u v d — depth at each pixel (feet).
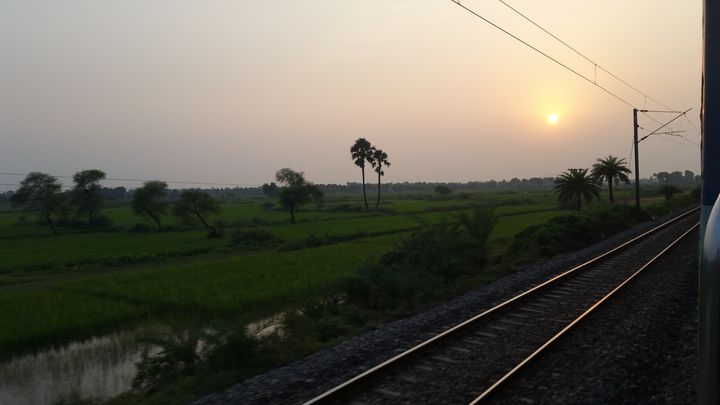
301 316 48.26
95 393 44.68
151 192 240.32
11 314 70.49
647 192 429.79
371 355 31.73
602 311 39.68
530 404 23.57
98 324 66.64
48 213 245.04
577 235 93.91
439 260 63.77
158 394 31.07
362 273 57.21
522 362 27.48
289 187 265.75
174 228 246.47
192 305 72.38
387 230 184.44
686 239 86.89
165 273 101.40
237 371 32.22
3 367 52.80
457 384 26.07
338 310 52.47
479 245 72.02
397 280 54.60
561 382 25.90
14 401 43.57
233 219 275.39
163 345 37.42
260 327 60.90
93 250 161.17
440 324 38.27
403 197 561.02
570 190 194.90
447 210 305.94
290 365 32.04
